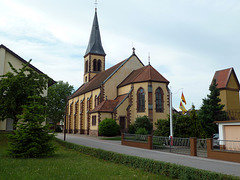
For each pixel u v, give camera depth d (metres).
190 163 13.55
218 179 8.00
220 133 20.23
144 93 38.12
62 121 71.06
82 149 18.14
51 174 9.30
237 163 13.67
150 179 9.15
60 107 68.00
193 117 23.78
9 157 13.80
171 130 22.77
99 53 59.00
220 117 28.80
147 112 37.03
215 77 40.44
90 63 58.00
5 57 28.08
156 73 40.22
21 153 13.76
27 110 14.78
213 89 32.00
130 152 18.92
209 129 30.09
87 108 47.25
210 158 15.77
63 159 13.77
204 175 8.48
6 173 9.27
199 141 17.62
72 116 58.56
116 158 13.40
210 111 30.75
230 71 38.53
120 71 45.00
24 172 9.47
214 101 31.45
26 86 21.08
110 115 38.25
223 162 14.03
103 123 35.59
